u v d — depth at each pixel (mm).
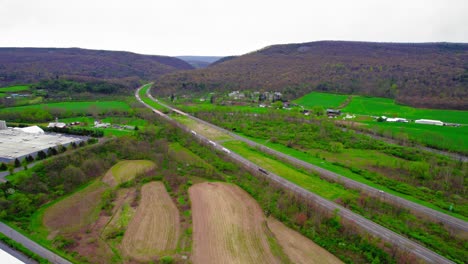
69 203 74938
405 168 98312
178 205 75500
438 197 80500
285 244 61469
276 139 129000
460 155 112062
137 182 87062
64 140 106750
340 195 80188
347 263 55969
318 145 121938
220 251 58781
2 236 57969
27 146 98625
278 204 74562
